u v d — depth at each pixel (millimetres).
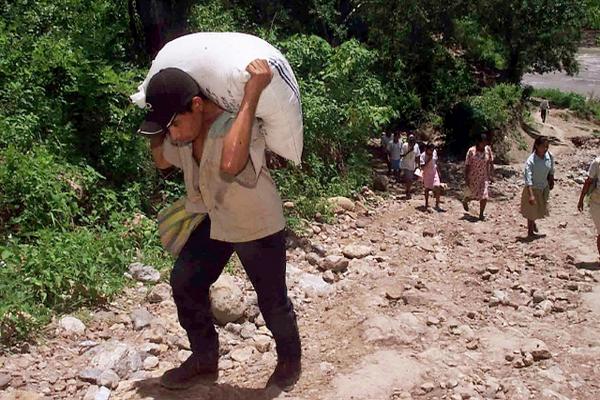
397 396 4996
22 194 7617
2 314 5363
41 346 5422
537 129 28906
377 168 16906
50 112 9211
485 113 22000
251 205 4164
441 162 20859
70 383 4895
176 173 9930
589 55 51594
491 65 31000
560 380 5695
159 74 4004
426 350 5875
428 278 8273
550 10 26328
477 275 8531
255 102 3910
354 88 14125
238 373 5191
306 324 6461
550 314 7359
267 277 4379
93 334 5785
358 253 8961
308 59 13750
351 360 5504
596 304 7660
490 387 5348
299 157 4398
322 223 10625
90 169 8617
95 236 7582
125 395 4645
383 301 7164
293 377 4805
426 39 21594
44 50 9758
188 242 4398
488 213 13664
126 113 9500
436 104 23688
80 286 6359
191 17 13883
